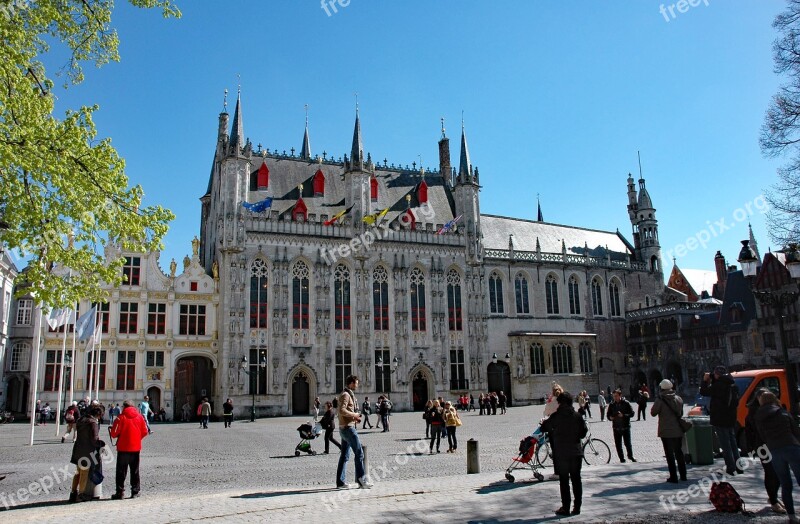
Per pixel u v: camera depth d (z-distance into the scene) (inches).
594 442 911.7
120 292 2319.1
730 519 486.6
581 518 495.8
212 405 2421.3
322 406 2501.2
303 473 841.5
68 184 721.0
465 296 2886.3
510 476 693.3
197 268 2460.6
